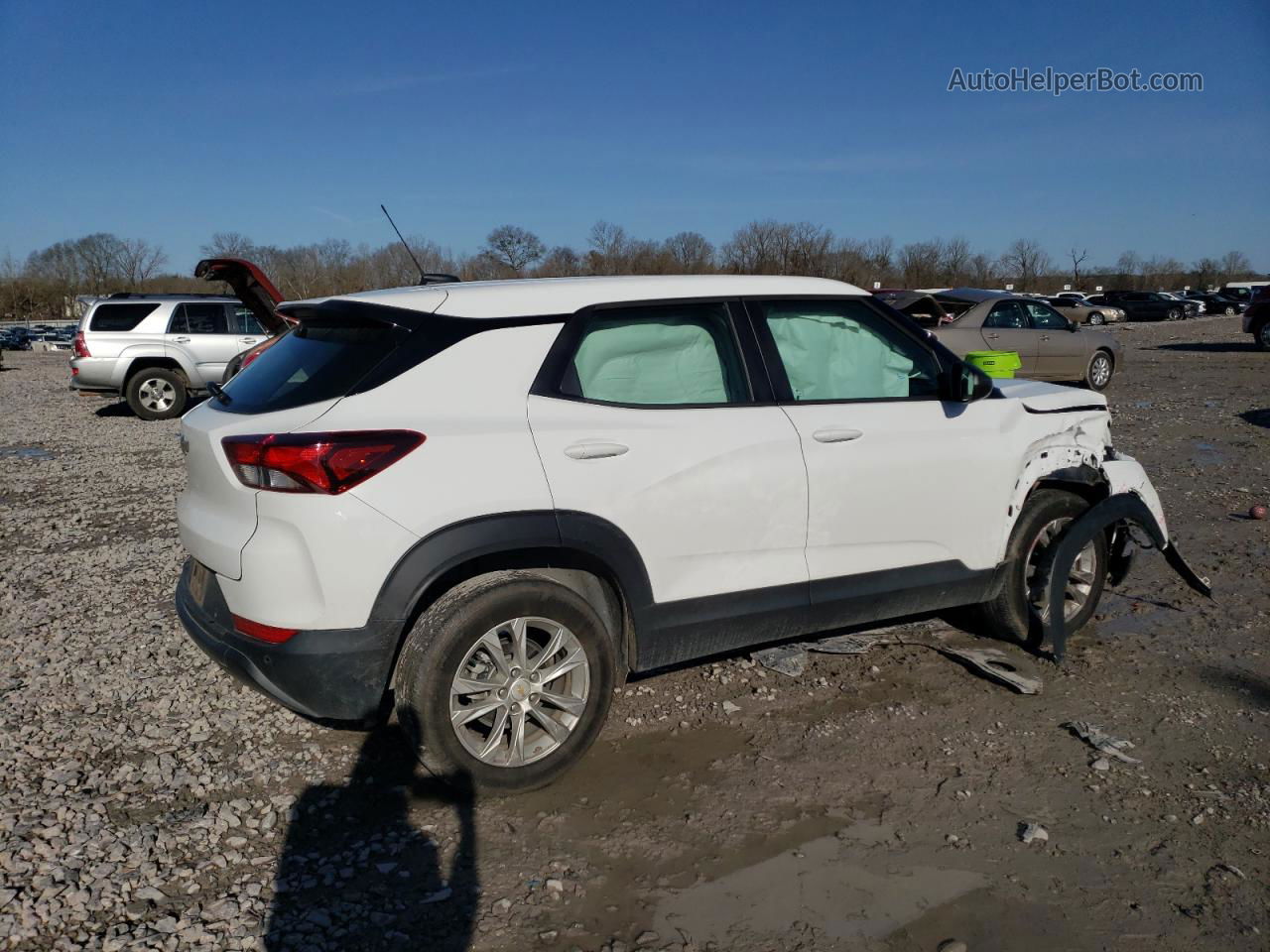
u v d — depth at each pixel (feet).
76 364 45.16
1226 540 20.74
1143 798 10.57
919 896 8.94
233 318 47.26
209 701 13.10
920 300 33.40
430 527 9.74
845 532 12.35
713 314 12.00
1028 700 13.00
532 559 10.55
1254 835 9.84
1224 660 14.23
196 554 10.60
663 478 10.99
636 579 11.00
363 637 9.63
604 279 11.73
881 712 12.66
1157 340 97.76
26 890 8.90
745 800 10.59
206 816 10.23
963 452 13.14
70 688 13.48
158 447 37.32
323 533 9.42
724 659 14.23
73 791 10.70
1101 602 16.89
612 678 11.06
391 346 10.25
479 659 10.44
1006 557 14.05
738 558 11.66
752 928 8.51
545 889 9.07
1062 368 47.19
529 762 10.61
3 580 18.72
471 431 10.07
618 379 11.27
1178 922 8.53
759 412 11.84
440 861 9.52
